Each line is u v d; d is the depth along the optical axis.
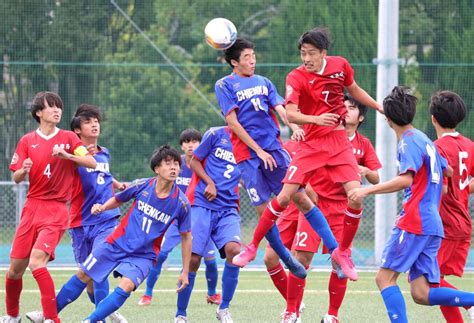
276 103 17.03
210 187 18.52
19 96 33.72
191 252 17.14
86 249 18.38
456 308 15.22
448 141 15.72
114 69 34.50
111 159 34.12
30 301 21.58
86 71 33.88
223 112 16.91
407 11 34.62
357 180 15.85
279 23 38.94
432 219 14.24
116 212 18.45
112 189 18.55
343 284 17.33
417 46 34.59
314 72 15.59
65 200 16.81
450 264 15.82
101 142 34.09
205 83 36.34
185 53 39.72
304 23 38.50
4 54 34.53
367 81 34.06
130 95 34.50
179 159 15.81
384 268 14.55
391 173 29.55
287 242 19.08
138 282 15.61
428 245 14.36
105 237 17.92
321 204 18.45
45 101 16.70
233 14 40.66
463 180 15.71
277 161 16.98
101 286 17.30
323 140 15.81
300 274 17.02
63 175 16.70
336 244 16.73
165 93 35.06
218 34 16.89
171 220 15.95
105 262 15.85
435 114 15.81
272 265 18.12
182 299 18.03
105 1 36.09
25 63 33.62
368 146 19.34
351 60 37.12
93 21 35.91
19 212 32.25
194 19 40.22
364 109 19.08
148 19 37.78
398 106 14.36
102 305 15.37
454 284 25.91
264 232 16.20
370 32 37.16
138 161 34.34
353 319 18.86
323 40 15.45
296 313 17.72
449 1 34.25
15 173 16.56
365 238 33.03
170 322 18.50
